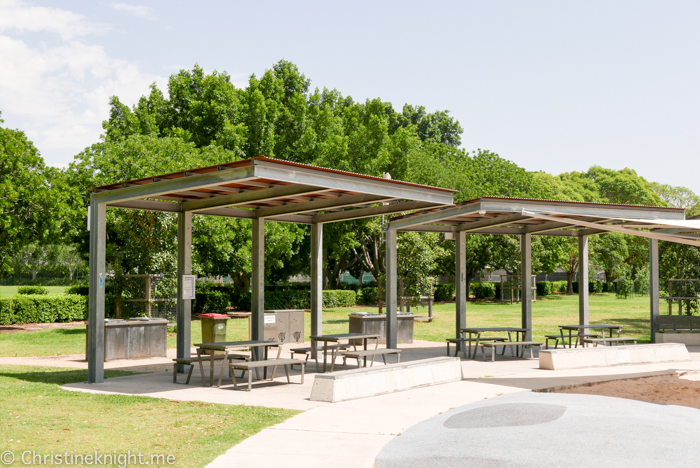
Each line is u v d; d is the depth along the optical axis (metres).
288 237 27.16
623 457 4.97
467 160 40.56
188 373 11.34
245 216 12.79
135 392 9.38
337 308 33.16
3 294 45.72
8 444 6.13
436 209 11.98
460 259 15.08
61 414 7.59
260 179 9.18
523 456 5.07
